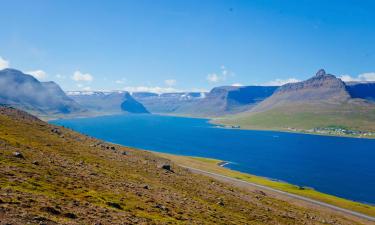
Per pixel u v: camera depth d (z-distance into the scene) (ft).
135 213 152.15
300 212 333.01
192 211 193.16
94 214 130.82
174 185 280.92
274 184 620.08
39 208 116.88
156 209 172.24
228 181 586.04
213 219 186.80
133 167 321.93
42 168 191.93
